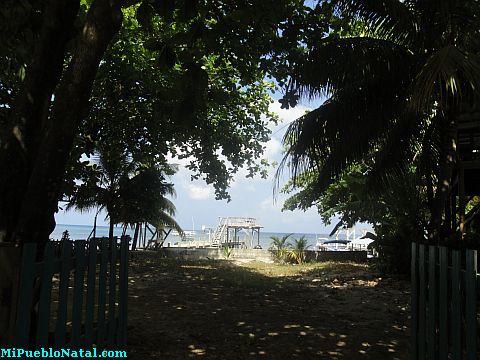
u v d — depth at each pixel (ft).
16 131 12.89
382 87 32.55
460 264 10.48
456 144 36.19
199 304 27.14
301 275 46.75
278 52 27.63
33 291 10.91
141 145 49.67
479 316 10.76
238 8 22.57
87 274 13.41
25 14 17.58
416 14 32.73
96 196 69.97
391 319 24.11
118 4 13.89
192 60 21.98
